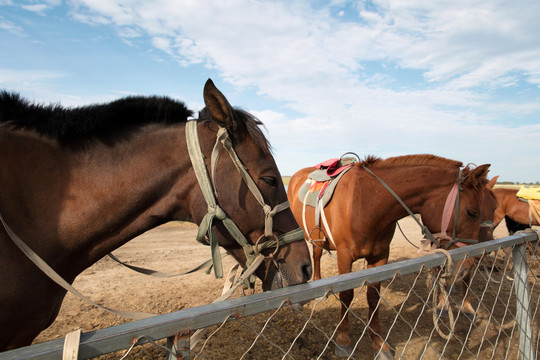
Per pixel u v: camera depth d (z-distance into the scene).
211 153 1.42
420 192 2.77
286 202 1.53
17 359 0.58
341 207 3.04
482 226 4.10
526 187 6.55
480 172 2.57
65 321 3.19
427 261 1.41
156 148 1.45
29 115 1.31
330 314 3.59
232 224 1.40
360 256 3.01
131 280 4.48
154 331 0.74
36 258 1.10
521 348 2.02
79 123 1.34
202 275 4.80
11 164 1.22
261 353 2.78
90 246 1.39
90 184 1.34
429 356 2.90
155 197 1.44
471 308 3.65
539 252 6.55
